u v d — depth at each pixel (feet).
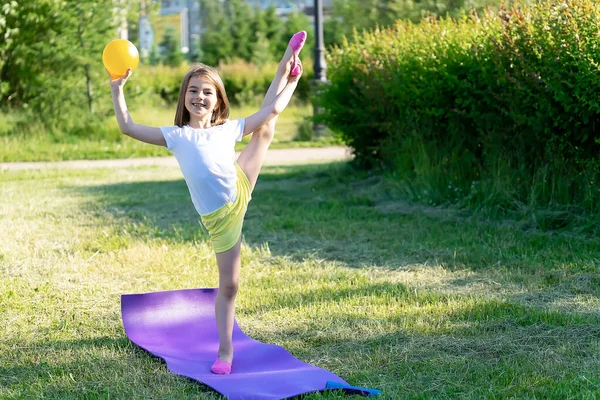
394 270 20.57
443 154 29.71
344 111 35.78
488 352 14.23
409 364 13.65
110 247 23.24
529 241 22.79
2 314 16.97
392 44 33.24
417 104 30.48
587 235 23.12
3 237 24.50
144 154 54.19
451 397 12.26
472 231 24.45
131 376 13.39
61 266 21.02
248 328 15.96
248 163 13.79
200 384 13.03
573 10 23.35
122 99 13.23
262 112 13.78
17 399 12.35
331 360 14.10
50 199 32.73
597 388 12.42
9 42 55.06
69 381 13.12
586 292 18.03
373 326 15.76
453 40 28.30
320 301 17.66
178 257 21.84
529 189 25.71
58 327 16.11
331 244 23.75
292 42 13.84
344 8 69.05
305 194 33.91
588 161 24.29
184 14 206.39
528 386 12.54
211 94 13.55
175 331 15.71
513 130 26.45
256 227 26.61
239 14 142.92
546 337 14.88
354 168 37.55
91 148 55.36
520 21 24.80
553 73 23.38
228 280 13.66
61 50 58.18
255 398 12.15
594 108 22.76
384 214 27.99
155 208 30.66
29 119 58.18
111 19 60.59
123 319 15.72
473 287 18.71
